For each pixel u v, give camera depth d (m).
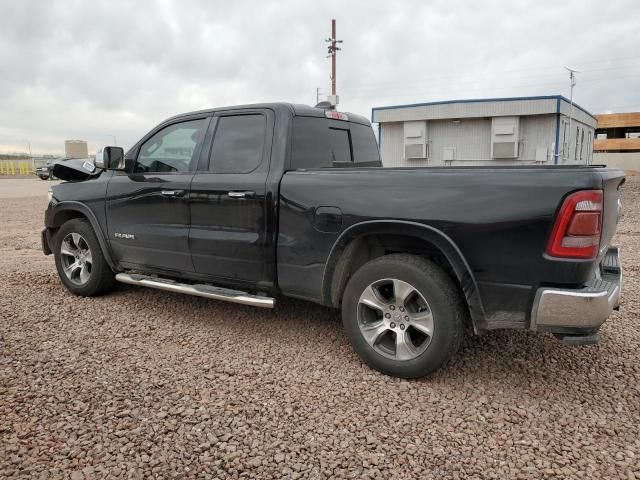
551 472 2.41
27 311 4.68
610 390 3.22
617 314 4.62
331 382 3.31
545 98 18.92
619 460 2.51
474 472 2.41
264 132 3.99
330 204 3.50
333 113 4.46
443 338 3.15
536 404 3.04
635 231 9.56
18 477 2.32
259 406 2.99
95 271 5.03
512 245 2.91
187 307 4.88
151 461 2.46
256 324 4.41
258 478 2.36
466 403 3.05
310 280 3.67
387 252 3.63
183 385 3.24
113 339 4.02
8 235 9.74
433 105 20.80
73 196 5.11
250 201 3.85
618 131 64.62
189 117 4.47
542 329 2.91
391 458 2.52
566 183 2.78
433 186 3.15
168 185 4.34
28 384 3.20
